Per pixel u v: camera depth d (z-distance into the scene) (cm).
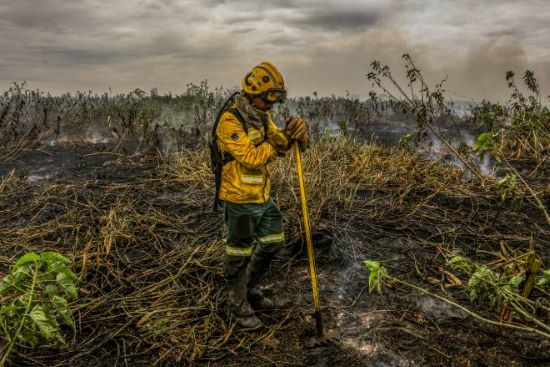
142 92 1094
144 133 823
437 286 342
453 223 445
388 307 319
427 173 575
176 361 274
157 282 356
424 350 276
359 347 280
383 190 528
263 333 296
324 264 372
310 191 487
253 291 322
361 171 580
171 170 609
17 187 560
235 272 293
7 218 473
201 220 459
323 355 275
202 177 571
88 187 562
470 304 318
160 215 465
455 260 287
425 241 408
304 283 349
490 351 274
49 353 279
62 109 1143
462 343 281
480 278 271
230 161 280
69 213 469
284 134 280
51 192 540
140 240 418
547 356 267
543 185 536
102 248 396
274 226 296
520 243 405
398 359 270
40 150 757
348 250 390
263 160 272
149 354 281
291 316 311
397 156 646
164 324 302
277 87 274
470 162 615
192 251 393
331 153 652
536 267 288
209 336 293
